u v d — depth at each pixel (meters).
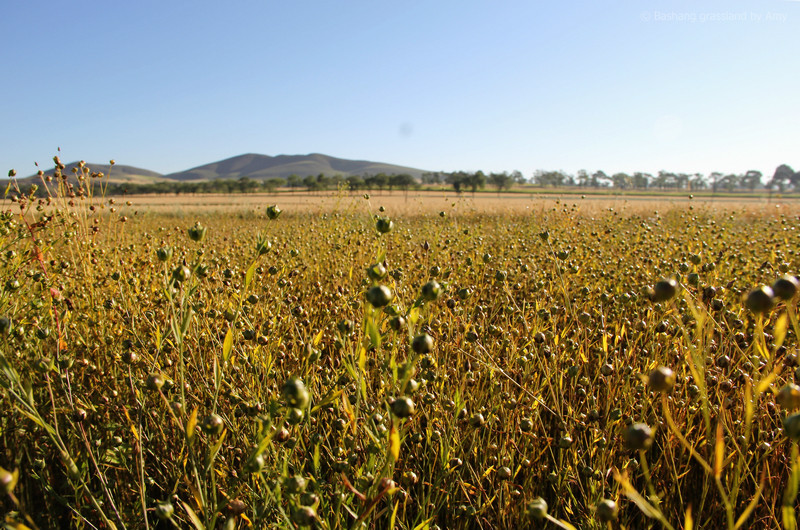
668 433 2.13
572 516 1.96
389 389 1.94
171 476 2.04
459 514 1.89
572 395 2.49
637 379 2.46
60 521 2.05
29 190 3.27
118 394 2.35
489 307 3.89
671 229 7.91
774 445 2.03
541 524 1.97
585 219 9.11
